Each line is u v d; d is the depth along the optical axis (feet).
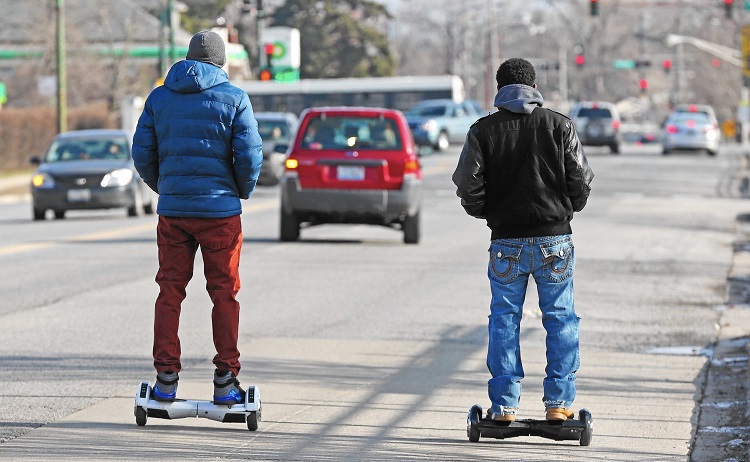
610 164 414.00
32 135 447.01
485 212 66.39
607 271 150.92
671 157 462.19
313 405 78.38
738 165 410.11
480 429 66.69
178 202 69.62
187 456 65.31
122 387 83.56
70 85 636.89
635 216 235.20
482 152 65.21
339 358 94.22
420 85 593.01
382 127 171.83
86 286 134.10
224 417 70.74
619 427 73.36
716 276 147.54
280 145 182.70
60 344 99.60
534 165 65.05
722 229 211.41
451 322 111.14
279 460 64.64
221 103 69.77
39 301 123.44
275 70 436.76
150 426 72.54
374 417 75.15
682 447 68.69
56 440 68.90
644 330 108.78
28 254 166.50
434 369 90.38
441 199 278.87
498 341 66.39
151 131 70.59
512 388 66.49
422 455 65.92
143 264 153.79
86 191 228.43
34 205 231.09
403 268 150.10
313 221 175.83
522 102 65.16
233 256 70.49
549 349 66.69
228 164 70.23
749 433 72.43
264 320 111.75
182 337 103.30
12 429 71.72
